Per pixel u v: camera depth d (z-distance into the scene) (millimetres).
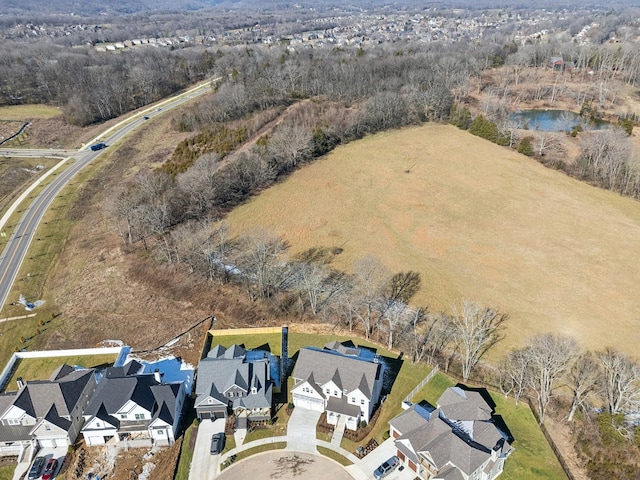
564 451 59344
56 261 105500
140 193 110812
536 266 96062
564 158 141625
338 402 63344
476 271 95062
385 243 105000
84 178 140125
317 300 88000
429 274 94375
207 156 122625
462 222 112375
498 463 55312
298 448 60375
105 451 61000
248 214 116938
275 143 137375
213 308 87562
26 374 74438
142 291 93062
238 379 65000
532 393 67500
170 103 196500
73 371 69688
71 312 89250
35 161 154125
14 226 118375
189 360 76062
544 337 72500
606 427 59562
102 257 104312
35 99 195750
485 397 66875
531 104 190750
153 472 58062
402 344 77312
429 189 127875
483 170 138250
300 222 113375
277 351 76875
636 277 92062
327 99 178250
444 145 155125
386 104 165000
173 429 61781
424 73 188875
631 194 123375
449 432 56062
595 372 70125
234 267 97375
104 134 170500
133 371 70188
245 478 56844
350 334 80062
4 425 61312
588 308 84125
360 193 126188
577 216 114062
